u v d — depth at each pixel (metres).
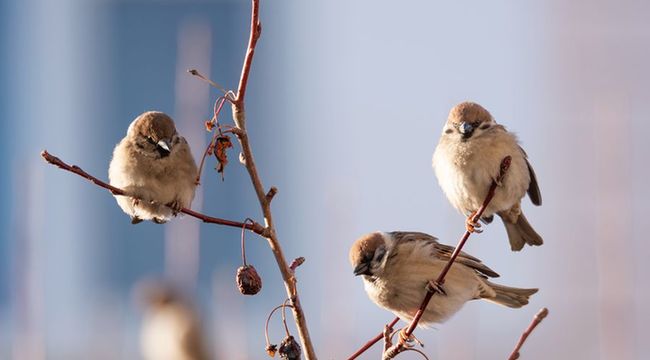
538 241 9.78
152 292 15.03
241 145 6.84
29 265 8.88
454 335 8.93
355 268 8.88
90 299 17.19
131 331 15.12
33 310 8.87
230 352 9.47
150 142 8.87
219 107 6.84
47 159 7.24
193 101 9.23
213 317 15.16
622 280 8.89
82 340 13.05
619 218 8.99
